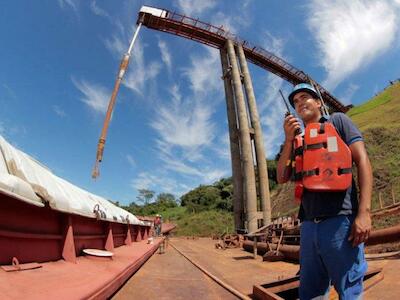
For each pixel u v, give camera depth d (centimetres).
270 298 454
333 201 236
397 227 903
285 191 4909
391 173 2900
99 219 853
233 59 3142
